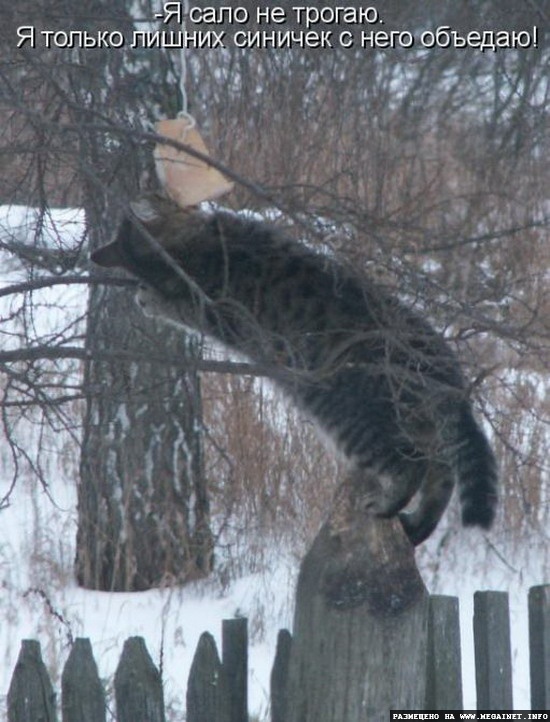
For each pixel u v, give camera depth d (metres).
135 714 14.12
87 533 26.89
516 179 35.06
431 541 27.94
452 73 42.72
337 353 14.17
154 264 18.97
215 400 28.69
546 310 24.97
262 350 15.17
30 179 18.59
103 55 19.38
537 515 27.09
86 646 14.07
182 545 26.72
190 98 34.72
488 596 14.89
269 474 28.03
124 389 16.95
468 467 17.39
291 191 20.77
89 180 16.08
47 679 14.01
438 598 14.71
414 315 15.87
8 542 27.23
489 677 14.80
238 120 35.69
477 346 22.81
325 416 18.50
